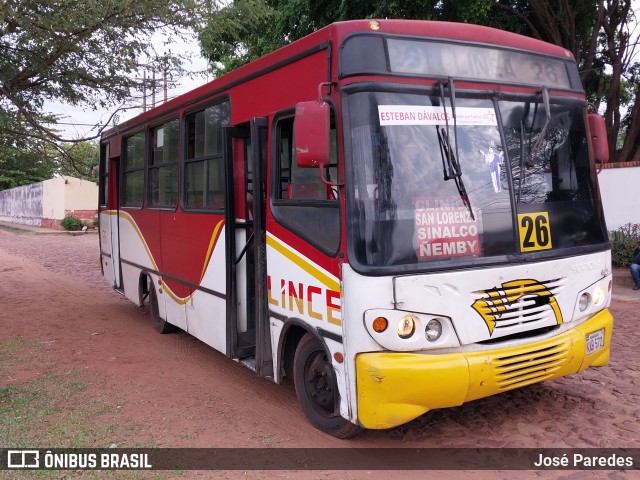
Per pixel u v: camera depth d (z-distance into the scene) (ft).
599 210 15.62
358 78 12.57
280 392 18.30
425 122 12.96
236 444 14.49
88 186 112.78
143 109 27.35
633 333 23.98
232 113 17.76
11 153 29.81
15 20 21.86
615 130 47.16
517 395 17.10
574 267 14.33
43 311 31.81
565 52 15.84
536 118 14.55
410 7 34.27
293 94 14.62
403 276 12.13
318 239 13.60
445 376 12.08
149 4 24.09
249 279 17.92
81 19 23.30
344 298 12.51
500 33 14.53
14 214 146.30
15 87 25.62
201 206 20.11
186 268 21.35
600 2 42.70
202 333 20.15
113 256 31.17
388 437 14.58
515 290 13.23
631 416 15.49
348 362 12.53
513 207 13.67
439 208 12.78
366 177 12.38
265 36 45.50
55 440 14.78
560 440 14.16
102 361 21.91
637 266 33.73
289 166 15.05
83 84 26.66
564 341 13.80
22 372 20.51
